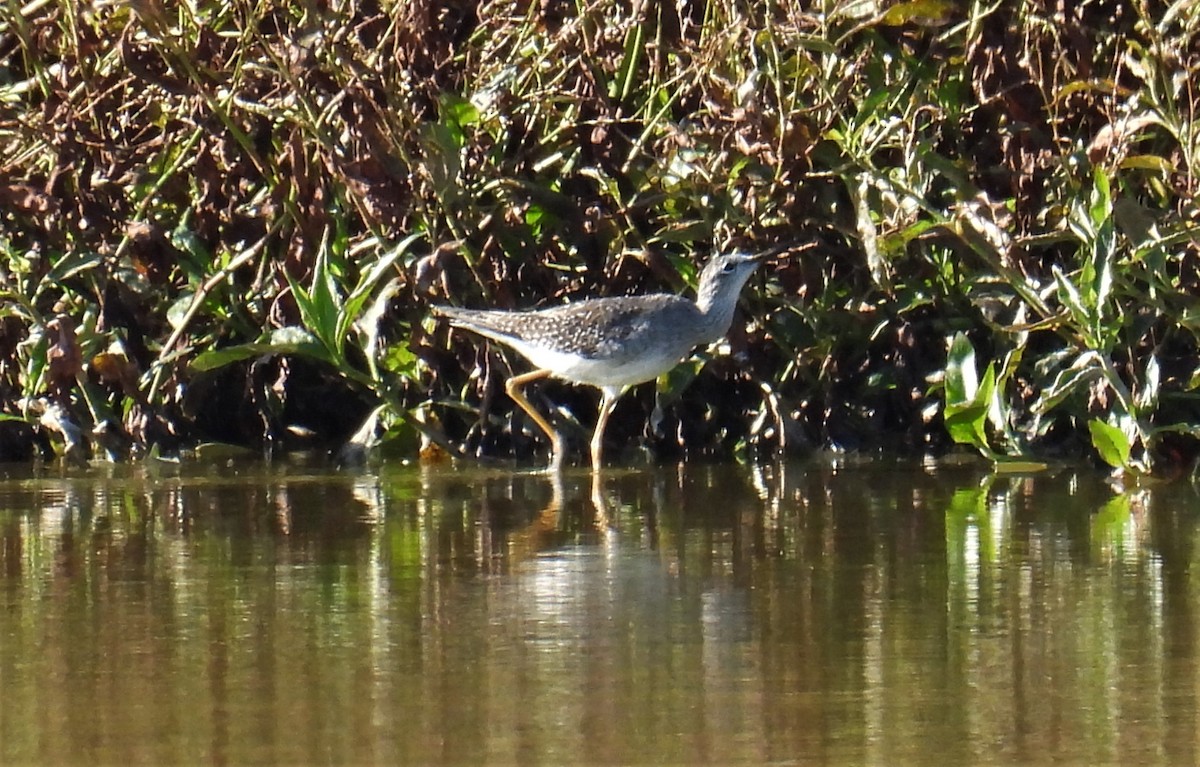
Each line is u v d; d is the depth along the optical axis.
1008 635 7.88
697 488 11.92
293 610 8.44
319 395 14.09
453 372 13.89
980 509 10.88
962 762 6.30
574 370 12.75
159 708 6.93
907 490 11.63
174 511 11.15
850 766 6.27
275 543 10.06
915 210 12.53
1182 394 12.21
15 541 10.16
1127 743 6.46
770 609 8.41
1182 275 12.38
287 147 12.73
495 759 6.36
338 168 12.59
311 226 12.97
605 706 6.95
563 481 12.34
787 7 12.98
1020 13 12.59
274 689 7.17
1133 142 12.45
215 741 6.55
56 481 12.41
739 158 12.73
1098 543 9.77
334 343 12.85
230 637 7.94
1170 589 8.64
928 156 12.41
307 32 12.43
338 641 7.88
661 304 12.70
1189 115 12.01
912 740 6.52
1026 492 11.47
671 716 6.82
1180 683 7.14
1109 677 7.24
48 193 12.91
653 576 9.13
